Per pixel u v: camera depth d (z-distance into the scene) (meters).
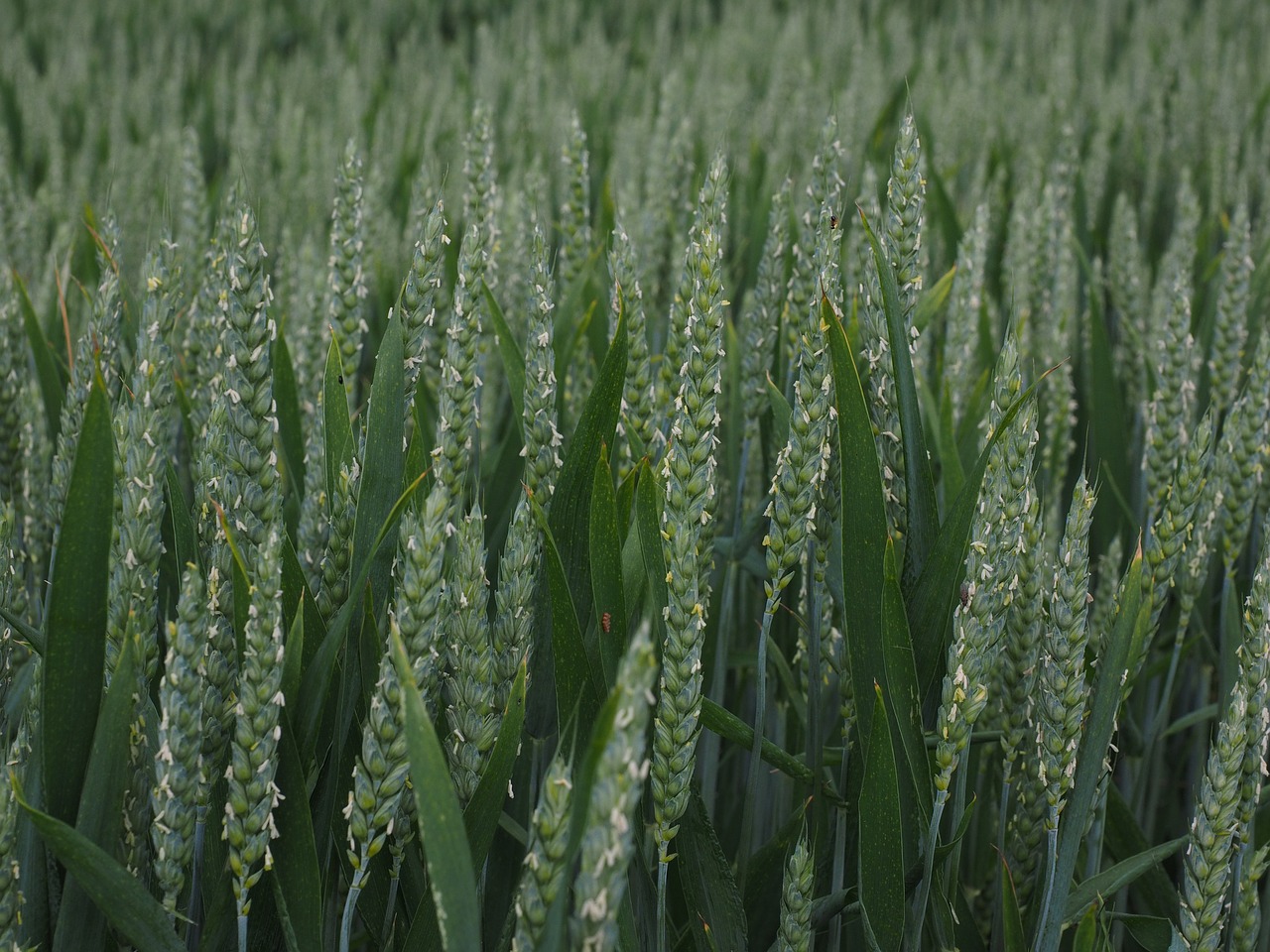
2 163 1.45
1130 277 1.07
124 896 0.62
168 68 2.61
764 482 0.83
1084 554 0.65
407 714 0.59
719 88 1.84
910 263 0.67
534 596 0.68
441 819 0.60
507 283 0.90
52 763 0.63
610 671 0.66
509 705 0.64
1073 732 0.66
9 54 2.50
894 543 0.69
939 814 0.65
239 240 0.63
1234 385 0.88
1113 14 3.05
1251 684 0.66
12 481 0.79
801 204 1.02
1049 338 1.01
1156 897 0.75
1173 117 1.82
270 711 0.61
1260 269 1.01
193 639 0.61
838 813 0.69
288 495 0.83
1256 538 0.86
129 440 0.64
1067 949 0.74
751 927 0.72
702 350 0.62
